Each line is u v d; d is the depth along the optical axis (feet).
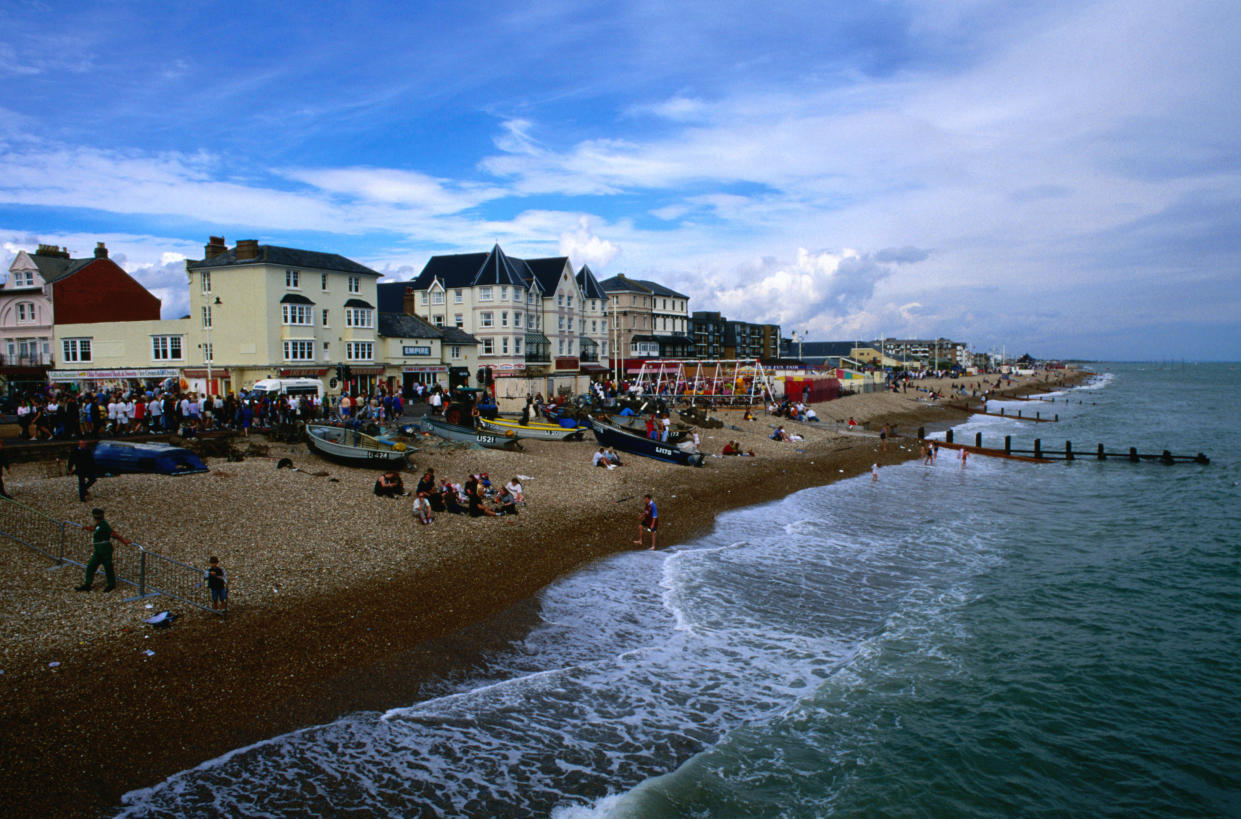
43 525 61.46
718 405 229.86
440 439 120.78
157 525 65.92
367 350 189.16
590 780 38.52
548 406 162.61
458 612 58.85
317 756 39.01
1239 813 39.24
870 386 341.21
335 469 94.07
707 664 53.36
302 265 171.53
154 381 174.81
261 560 62.28
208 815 33.88
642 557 78.38
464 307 247.09
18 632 45.85
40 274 186.29
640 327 349.41
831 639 59.21
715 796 37.88
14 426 108.37
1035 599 70.18
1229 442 211.20
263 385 137.59
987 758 43.24
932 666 54.80
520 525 82.74
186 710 41.39
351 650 50.31
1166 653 58.34
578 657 53.26
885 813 37.65
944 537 94.38
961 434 232.32
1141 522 104.73
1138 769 42.83
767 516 103.04
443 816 34.91
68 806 33.47
